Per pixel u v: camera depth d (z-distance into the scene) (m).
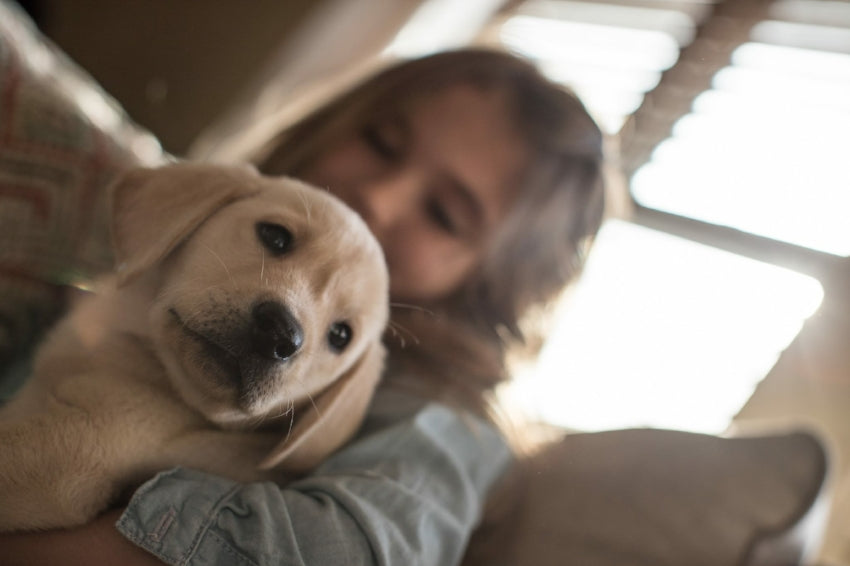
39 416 0.96
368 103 1.77
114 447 0.97
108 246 1.43
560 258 1.94
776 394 2.22
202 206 1.07
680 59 2.63
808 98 2.37
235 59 3.42
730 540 1.40
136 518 0.89
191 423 1.08
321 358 1.09
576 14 3.07
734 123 2.47
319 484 1.05
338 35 3.34
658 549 1.41
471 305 1.86
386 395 1.38
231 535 0.90
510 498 1.49
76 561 0.89
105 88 3.56
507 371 1.72
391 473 1.14
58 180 1.36
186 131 3.50
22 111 1.32
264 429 1.16
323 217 1.12
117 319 1.10
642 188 2.55
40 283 1.34
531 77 1.81
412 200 1.69
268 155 1.85
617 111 2.74
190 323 0.99
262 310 0.98
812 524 1.46
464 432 1.36
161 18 3.53
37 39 1.62
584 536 1.44
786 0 2.54
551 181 1.81
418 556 1.02
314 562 0.92
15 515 0.91
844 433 2.10
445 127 1.71
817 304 2.17
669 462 1.53
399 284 1.69
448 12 3.29
